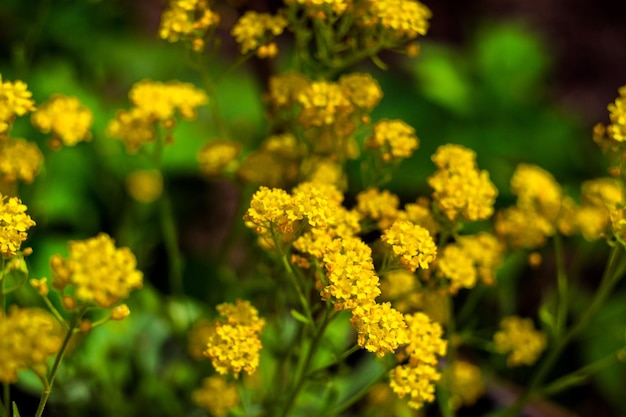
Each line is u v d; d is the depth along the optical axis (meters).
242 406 0.52
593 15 1.38
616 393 0.74
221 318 0.48
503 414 0.55
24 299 0.55
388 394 0.57
